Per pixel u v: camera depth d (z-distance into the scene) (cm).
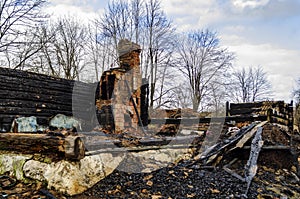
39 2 1747
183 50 2177
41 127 601
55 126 638
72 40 2270
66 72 2203
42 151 434
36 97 622
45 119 621
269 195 517
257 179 595
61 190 403
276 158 714
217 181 540
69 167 416
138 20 2192
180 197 453
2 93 552
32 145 437
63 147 416
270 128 851
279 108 1073
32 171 423
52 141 423
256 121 925
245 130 809
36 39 1877
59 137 429
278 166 695
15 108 569
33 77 631
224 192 498
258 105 1130
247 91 3481
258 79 3491
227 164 657
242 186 536
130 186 466
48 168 418
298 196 567
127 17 2223
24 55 1778
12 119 556
